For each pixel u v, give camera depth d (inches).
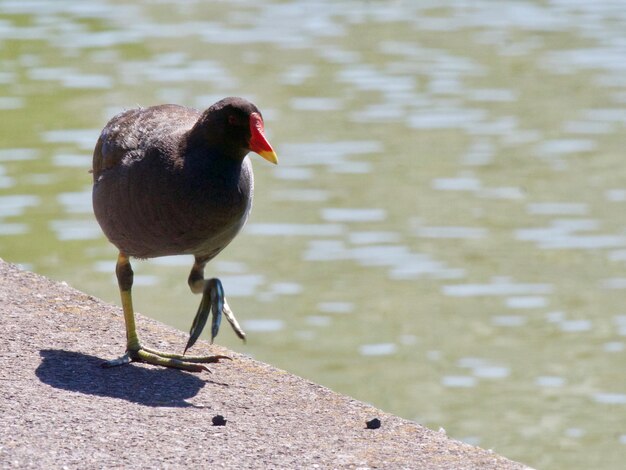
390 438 244.8
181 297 621.0
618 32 1198.9
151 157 269.1
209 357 285.4
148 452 229.8
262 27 1219.9
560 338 578.9
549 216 734.5
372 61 1083.9
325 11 1306.6
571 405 513.0
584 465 456.1
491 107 947.3
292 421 251.3
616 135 879.1
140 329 305.9
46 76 1000.9
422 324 594.9
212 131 267.3
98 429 238.2
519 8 1333.7
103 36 1157.7
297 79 1016.2
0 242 671.1
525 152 839.7
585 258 674.8
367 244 693.3
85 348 285.1
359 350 564.7
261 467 227.0
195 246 275.6
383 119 912.3
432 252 685.3
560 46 1147.3
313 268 663.1
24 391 254.1
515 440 476.7
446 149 850.1
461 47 1142.3
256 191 775.1
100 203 278.2
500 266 659.4
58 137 840.9
